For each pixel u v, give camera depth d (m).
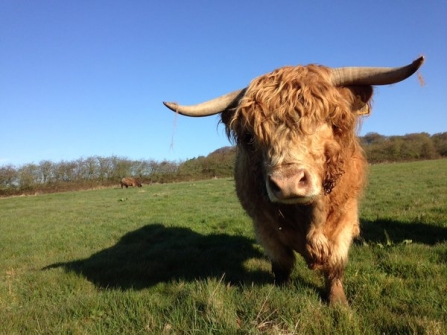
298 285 1.96
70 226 5.59
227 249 3.16
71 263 3.17
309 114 1.41
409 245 2.60
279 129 1.41
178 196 9.41
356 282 1.98
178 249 3.40
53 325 1.76
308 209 1.64
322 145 1.45
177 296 1.93
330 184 1.51
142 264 2.86
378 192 6.51
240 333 1.45
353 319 1.49
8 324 1.79
